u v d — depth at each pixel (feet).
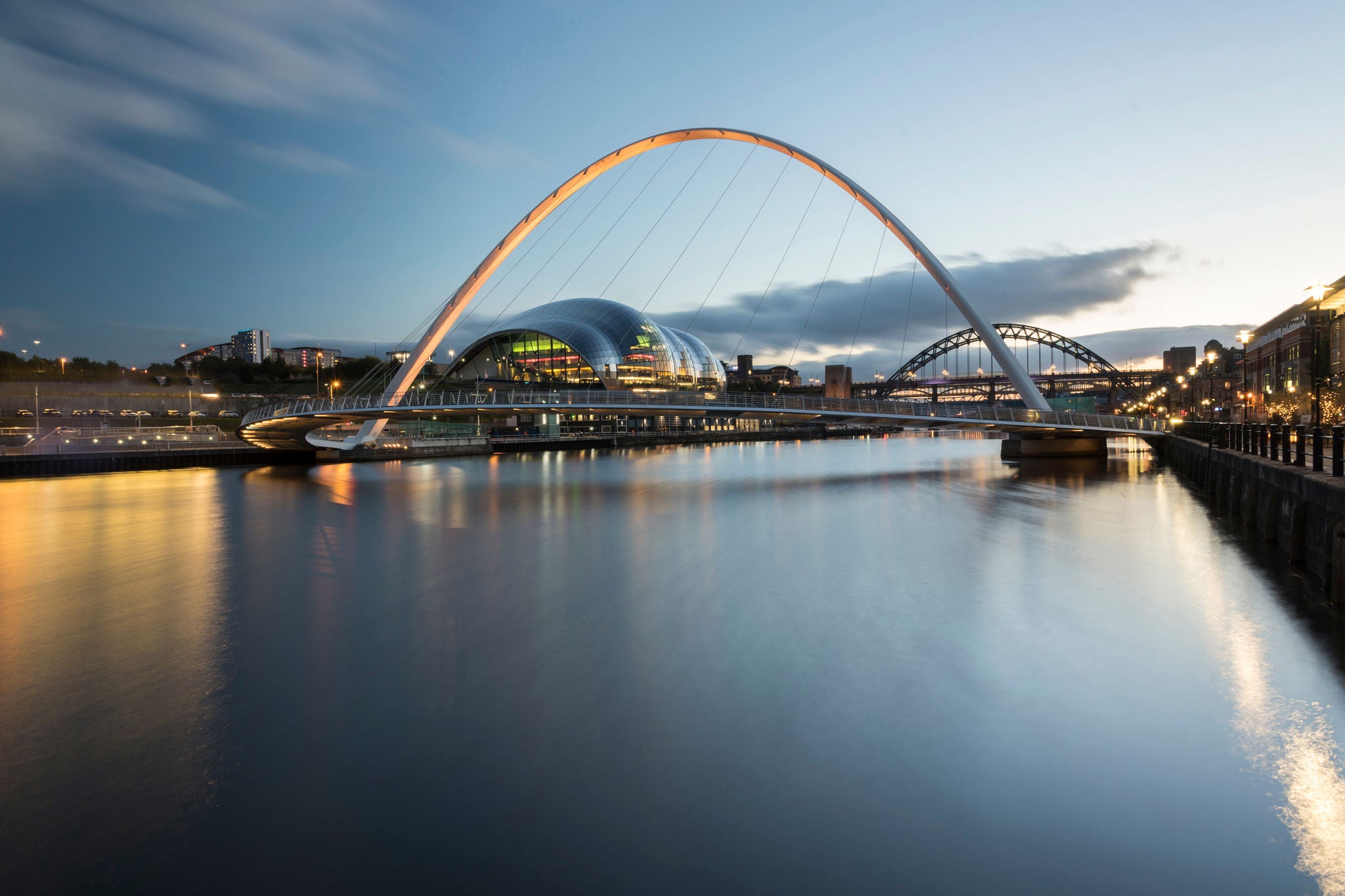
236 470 211.20
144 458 203.41
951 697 34.60
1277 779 26.78
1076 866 22.06
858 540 81.51
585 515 108.27
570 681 37.29
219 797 26.76
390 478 183.01
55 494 143.95
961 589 56.49
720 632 45.37
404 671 39.17
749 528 91.71
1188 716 32.14
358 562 71.26
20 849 23.89
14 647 44.39
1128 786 26.45
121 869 22.76
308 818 25.32
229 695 36.19
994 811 25.05
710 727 31.76
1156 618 47.32
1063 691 35.17
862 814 24.94
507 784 27.27
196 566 69.87
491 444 311.47
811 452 320.50
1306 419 179.52
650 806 25.67
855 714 32.78
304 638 45.42
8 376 325.21
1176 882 21.27
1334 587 48.16
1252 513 81.51
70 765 29.37
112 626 48.88
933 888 21.21
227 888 21.85
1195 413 335.06
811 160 226.58
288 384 458.50
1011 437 222.89
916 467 208.74
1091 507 108.68
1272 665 38.27
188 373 422.00
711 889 21.33
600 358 444.14
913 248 213.46
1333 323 181.57
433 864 22.68
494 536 87.30
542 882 21.79
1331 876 21.36
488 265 229.04
